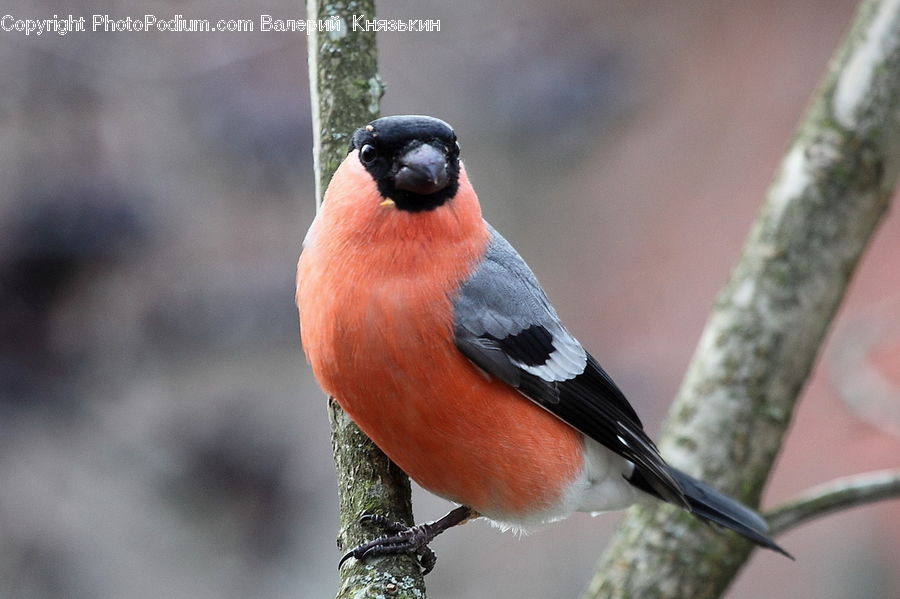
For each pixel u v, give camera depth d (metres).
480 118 14.03
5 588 11.74
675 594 7.63
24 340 11.11
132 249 11.38
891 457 14.80
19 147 11.30
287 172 12.09
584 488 7.00
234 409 12.21
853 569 15.10
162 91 11.85
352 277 5.91
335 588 12.23
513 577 13.47
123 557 11.99
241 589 12.14
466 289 6.12
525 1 14.26
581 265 16.12
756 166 17.31
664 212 16.84
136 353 11.77
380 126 6.05
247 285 11.95
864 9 8.04
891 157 7.89
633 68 14.74
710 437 7.79
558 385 6.53
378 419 6.05
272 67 12.09
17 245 10.96
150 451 11.97
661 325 16.16
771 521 7.76
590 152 15.01
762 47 17.83
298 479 12.43
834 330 15.50
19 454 11.56
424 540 6.03
